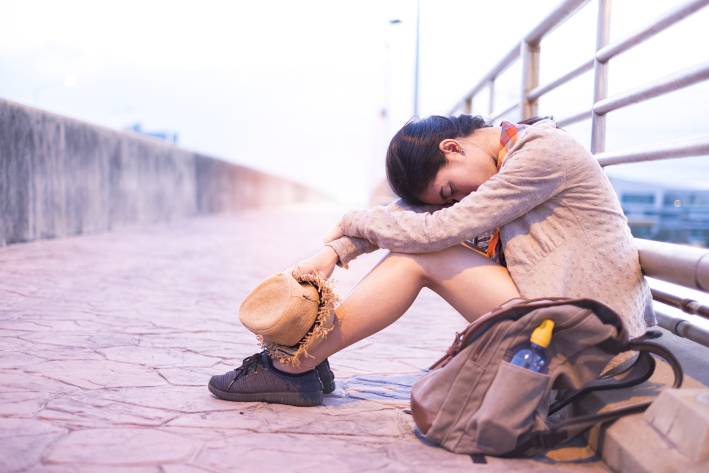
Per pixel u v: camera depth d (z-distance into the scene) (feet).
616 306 5.86
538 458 5.59
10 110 19.58
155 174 34.40
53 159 22.63
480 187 6.05
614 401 5.71
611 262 5.91
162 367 8.12
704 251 5.66
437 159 6.31
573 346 5.40
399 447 5.73
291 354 6.53
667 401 5.06
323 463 5.28
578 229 5.97
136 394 6.96
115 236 26.30
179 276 16.48
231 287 15.16
